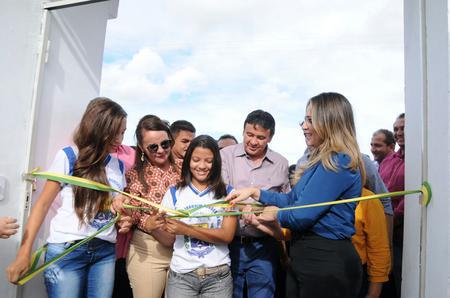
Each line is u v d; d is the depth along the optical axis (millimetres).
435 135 1332
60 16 1992
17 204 1769
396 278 2766
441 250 1266
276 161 2352
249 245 2154
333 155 1550
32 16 1825
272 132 2297
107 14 2482
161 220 1768
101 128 1750
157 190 2094
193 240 1849
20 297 1799
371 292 1985
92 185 1637
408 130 1621
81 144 1782
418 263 1475
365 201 2002
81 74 2221
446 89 1245
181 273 1828
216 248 1859
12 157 1759
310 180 1583
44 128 1928
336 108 1589
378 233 1979
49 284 1738
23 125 1794
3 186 1721
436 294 1297
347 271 1522
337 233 1550
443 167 1265
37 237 1940
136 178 2100
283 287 2457
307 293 1559
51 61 1948
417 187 1507
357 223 1986
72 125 2166
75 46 2146
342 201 1480
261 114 2279
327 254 1540
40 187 1925
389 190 3027
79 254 1754
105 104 1794
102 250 1826
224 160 2410
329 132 1587
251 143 2268
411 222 1570
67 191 1787
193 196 1923
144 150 2105
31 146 1803
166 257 2066
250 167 2326
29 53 1816
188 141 2537
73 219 1760
